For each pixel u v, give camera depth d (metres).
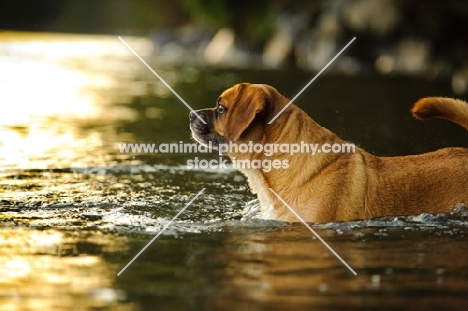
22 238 6.38
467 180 6.99
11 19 54.41
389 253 5.91
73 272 5.44
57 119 14.07
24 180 8.82
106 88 20.05
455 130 12.05
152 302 4.81
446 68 21.00
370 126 12.55
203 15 36.31
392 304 4.79
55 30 53.81
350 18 24.25
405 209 6.89
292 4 29.98
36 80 20.97
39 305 4.76
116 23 57.69
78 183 8.72
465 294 4.97
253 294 4.95
